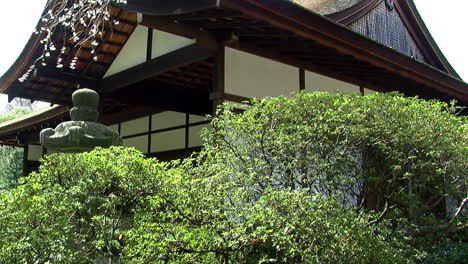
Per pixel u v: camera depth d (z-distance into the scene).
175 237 3.29
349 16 9.57
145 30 7.56
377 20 10.52
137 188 3.34
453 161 4.42
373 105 4.43
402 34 11.36
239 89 6.35
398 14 11.27
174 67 6.86
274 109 4.43
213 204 3.62
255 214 3.21
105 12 6.02
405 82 8.50
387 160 4.54
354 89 8.29
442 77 8.18
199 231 3.35
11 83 8.12
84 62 8.09
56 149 4.46
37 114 11.59
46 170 3.29
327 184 4.22
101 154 3.46
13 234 2.82
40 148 15.05
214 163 4.39
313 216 3.10
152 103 8.88
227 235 3.31
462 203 4.65
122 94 8.54
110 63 8.23
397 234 4.14
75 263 2.87
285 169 4.24
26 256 2.74
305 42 6.44
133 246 3.33
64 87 8.65
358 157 4.49
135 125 11.29
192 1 5.24
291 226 3.02
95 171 3.26
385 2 10.84
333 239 3.09
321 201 3.23
